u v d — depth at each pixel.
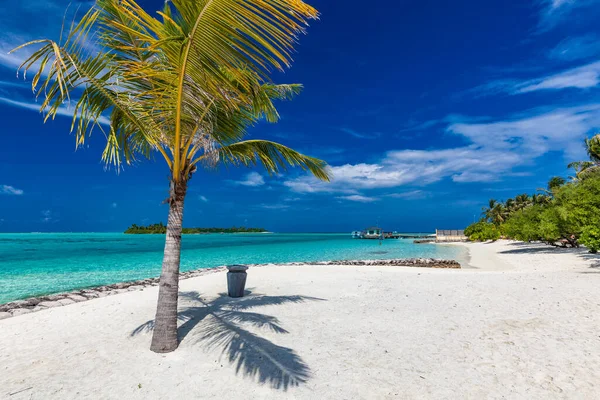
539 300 7.84
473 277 12.50
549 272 13.51
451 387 3.84
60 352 4.91
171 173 5.06
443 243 61.66
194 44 3.68
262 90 4.82
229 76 4.57
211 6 3.15
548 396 3.58
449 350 4.92
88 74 4.16
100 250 36.00
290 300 8.47
